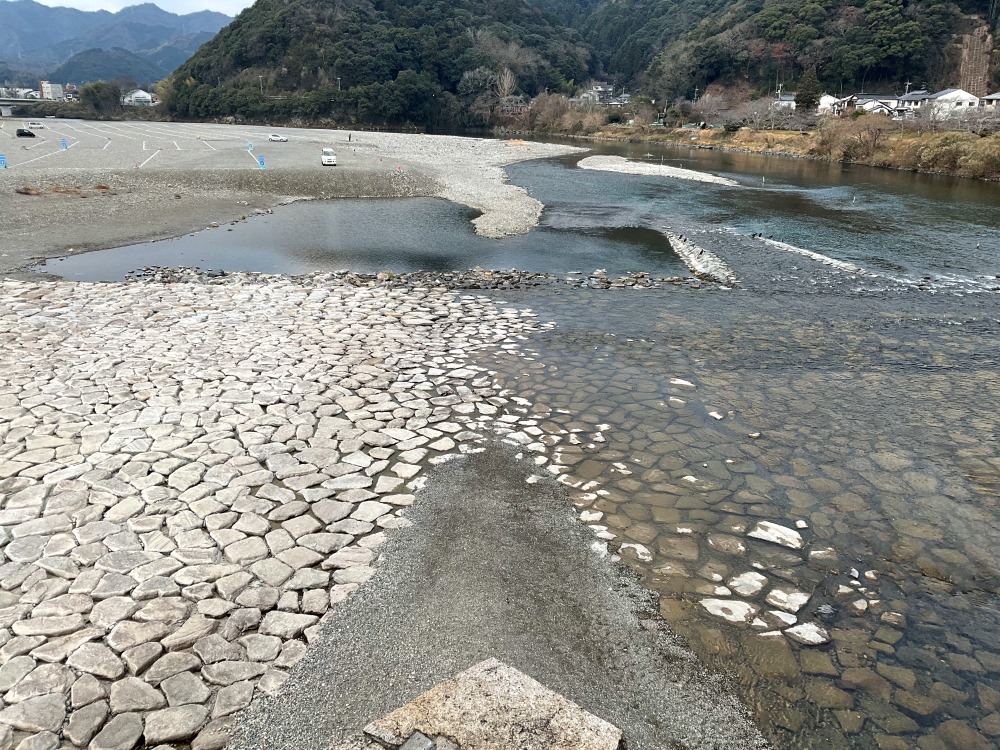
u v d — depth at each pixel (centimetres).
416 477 744
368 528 647
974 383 1058
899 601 570
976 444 848
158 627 505
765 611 554
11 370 970
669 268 1967
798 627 537
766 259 2020
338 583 569
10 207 2388
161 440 785
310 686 466
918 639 527
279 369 1025
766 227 2572
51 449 751
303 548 611
